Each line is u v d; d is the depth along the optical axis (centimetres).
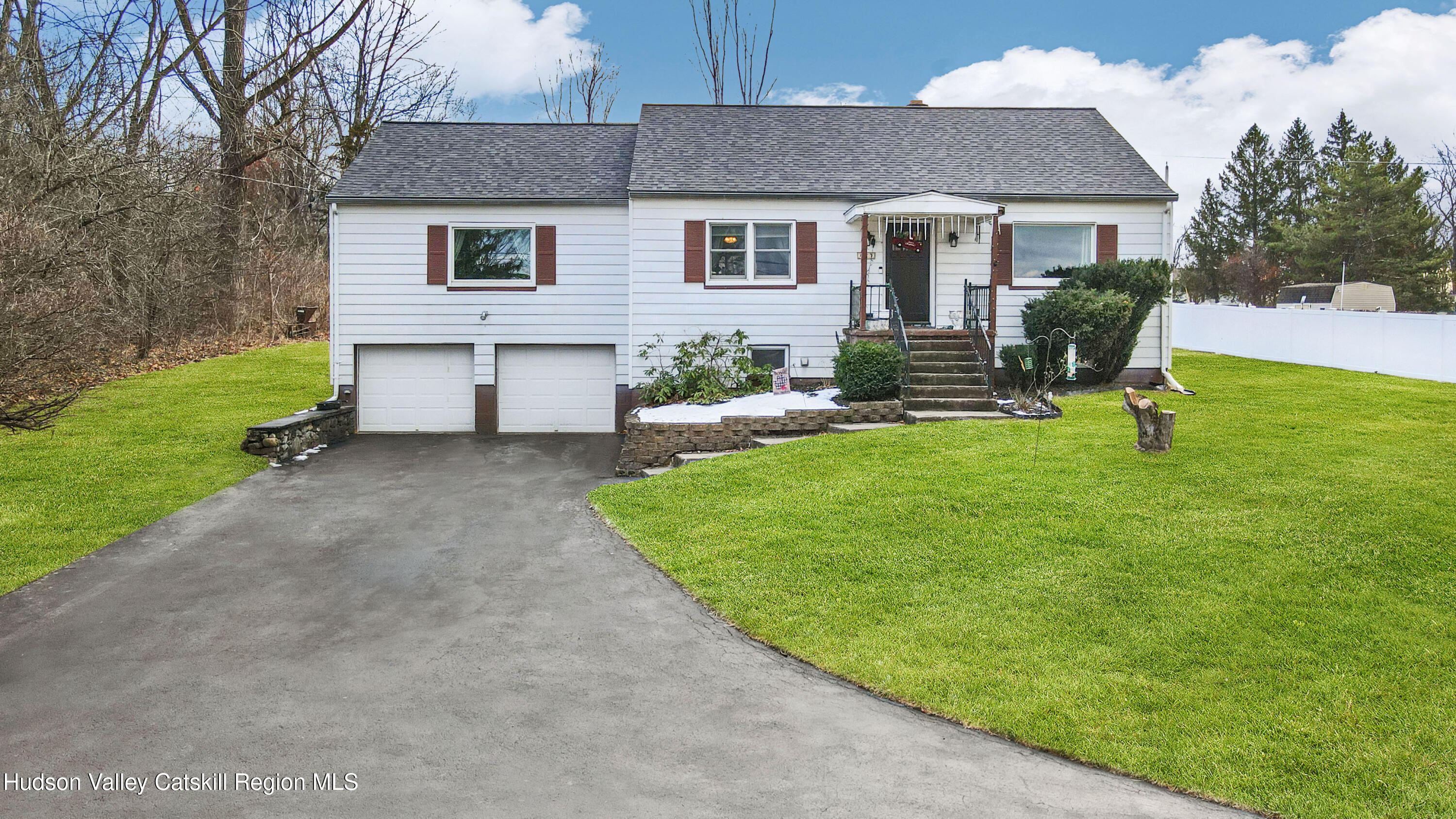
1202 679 622
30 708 611
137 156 2069
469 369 1945
